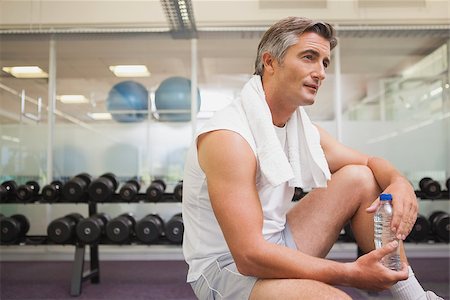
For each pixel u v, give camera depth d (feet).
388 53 14.19
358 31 12.63
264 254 2.53
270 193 3.16
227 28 12.44
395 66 14.28
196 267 3.25
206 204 3.16
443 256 13.06
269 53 3.10
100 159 13.88
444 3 12.87
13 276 10.69
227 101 14.24
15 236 9.62
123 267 11.89
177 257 13.34
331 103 14.11
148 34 12.82
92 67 14.55
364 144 13.79
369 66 14.30
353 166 3.48
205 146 2.90
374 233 3.25
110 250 13.38
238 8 13.12
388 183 3.27
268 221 3.19
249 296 2.70
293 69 2.97
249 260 2.57
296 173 3.23
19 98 14.15
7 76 14.17
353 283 2.54
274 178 2.81
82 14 13.12
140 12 13.08
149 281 10.03
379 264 2.46
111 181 10.49
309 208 3.44
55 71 14.17
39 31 12.50
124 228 9.40
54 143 13.99
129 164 13.82
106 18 13.11
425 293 2.94
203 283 3.13
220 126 2.90
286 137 3.37
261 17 13.07
